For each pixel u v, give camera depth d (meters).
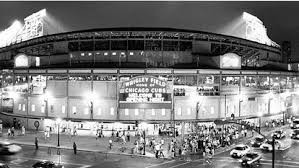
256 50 127.56
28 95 91.94
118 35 100.38
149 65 94.75
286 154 65.31
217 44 111.69
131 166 54.91
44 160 58.09
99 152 65.31
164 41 100.31
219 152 66.88
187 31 101.88
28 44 119.56
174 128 81.50
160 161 58.94
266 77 105.44
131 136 82.12
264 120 99.38
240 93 93.31
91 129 84.12
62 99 86.88
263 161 59.25
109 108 83.56
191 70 86.25
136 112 82.94
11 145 63.41
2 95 99.50
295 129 85.12
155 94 81.12
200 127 85.12
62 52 107.12
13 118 94.25
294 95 121.25
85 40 102.81
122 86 81.56
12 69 97.38
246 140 78.56
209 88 88.56
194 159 60.50
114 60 100.00
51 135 82.69
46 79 89.94
